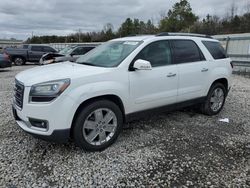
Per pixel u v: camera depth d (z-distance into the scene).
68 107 3.44
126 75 3.99
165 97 4.55
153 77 4.30
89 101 3.71
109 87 3.78
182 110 6.00
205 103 5.49
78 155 3.69
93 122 3.75
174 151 3.89
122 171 3.30
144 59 4.26
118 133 4.04
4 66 14.69
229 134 4.62
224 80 5.81
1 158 3.55
